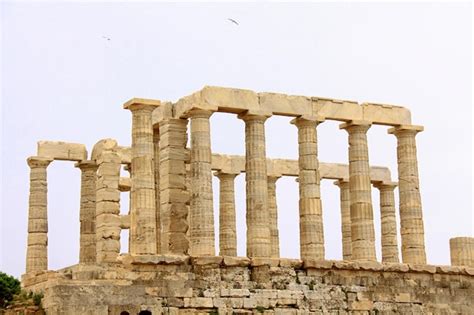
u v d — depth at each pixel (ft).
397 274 271.69
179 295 240.12
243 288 248.32
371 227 276.00
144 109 255.91
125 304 231.71
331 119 277.44
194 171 257.14
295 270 257.75
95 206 299.99
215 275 246.68
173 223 260.62
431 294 274.98
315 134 273.33
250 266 252.21
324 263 260.01
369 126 280.92
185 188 264.52
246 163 264.52
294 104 270.87
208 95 259.19
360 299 262.88
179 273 242.17
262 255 258.37
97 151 298.76
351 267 263.90
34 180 299.38
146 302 234.99
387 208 331.57
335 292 260.21
